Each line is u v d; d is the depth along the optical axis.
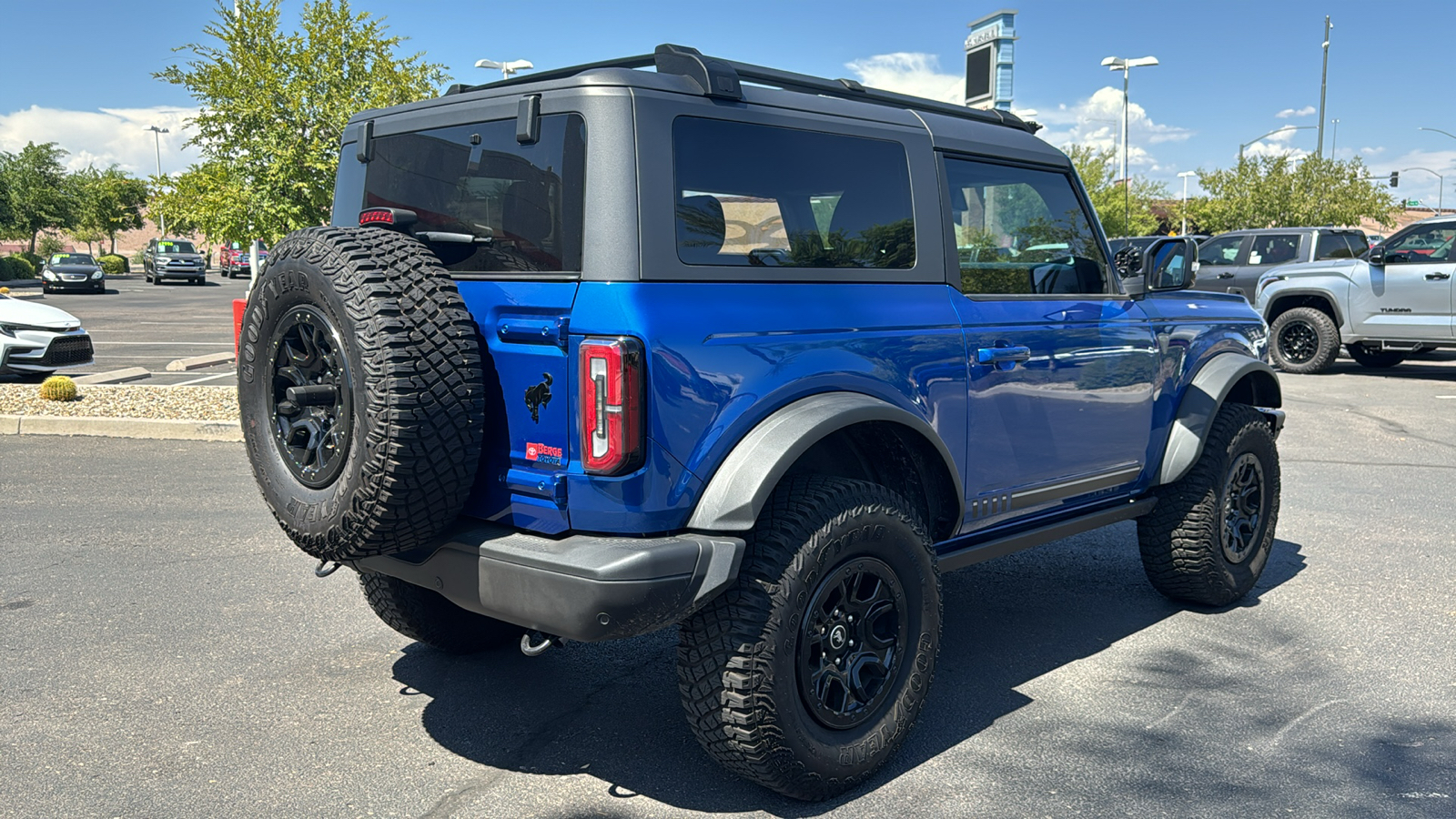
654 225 2.91
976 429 3.79
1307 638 4.61
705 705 3.01
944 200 3.80
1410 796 3.20
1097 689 4.07
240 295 38.16
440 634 4.27
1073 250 4.39
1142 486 4.73
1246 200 38.81
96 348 18.59
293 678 4.18
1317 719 3.77
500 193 3.16
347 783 3.33
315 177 11.09
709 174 3.08
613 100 2.92
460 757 3.51
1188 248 4.55
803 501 3.08
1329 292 14.39
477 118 3.28
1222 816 3.09
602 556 2.80
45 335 12.34
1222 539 4.86
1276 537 6.29
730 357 3.00
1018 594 5.30
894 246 3.62
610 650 4.54
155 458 8.52
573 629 2.81
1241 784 3.29
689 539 2.92
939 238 3.76
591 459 2.83
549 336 2.90
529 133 3.02
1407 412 11.11
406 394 2.79
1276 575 5.55
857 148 3.54
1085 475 4.32
